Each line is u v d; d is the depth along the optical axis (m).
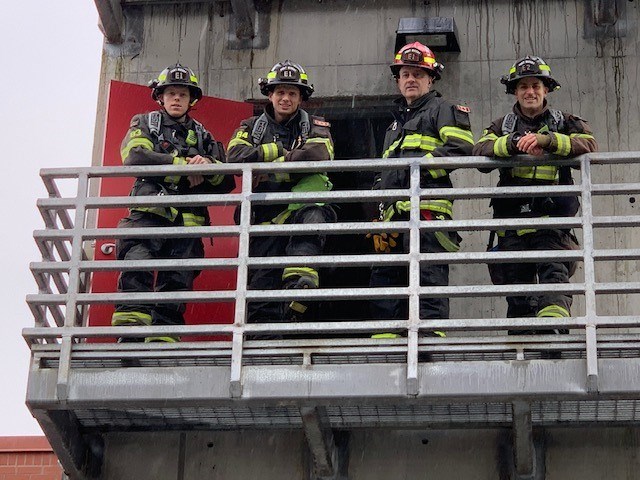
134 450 7.74
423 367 6.80
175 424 7.68
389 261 7.03
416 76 7.72
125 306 7.45
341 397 6.82
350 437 7.57
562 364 6.75
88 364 7.07
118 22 9.41
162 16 9.49
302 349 6.89
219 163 7.43
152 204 7.31
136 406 7.00
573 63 9.09
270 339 7.62
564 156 7.12
